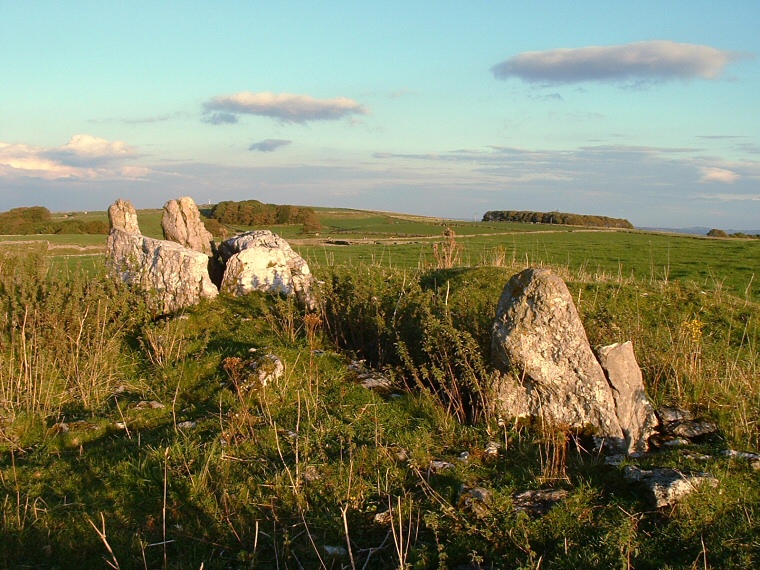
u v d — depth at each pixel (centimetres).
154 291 1328
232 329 1235
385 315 1154
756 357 1199
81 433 844
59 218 9356
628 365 828
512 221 10825
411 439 771
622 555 538
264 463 728
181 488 684
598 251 4238
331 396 913
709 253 3881
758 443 802
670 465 686
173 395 969
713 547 556
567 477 687
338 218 10888
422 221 10106
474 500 633
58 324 1071
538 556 573
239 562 579
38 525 618
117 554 586
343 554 589
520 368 815
